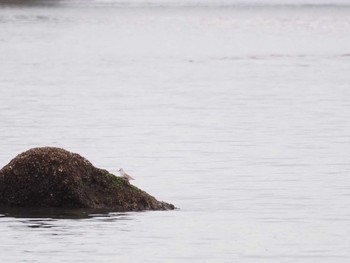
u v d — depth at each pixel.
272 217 75.94
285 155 107.69
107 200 74.94
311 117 142.88
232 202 81.81
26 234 68.31
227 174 95.75
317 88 190.38
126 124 134.12
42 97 171.25
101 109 152.25
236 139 119.94
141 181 91.88
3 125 131.38
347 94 177.62
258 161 103.69
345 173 96.50
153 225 71.38
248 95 176.88
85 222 71.44
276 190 87.44
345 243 67.81
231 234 70.00
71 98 170.12
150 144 115.31
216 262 63.22
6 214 73.12
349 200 83.06
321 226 73.00
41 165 74.62
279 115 145.12
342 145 115.25
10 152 108.62
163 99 169.50
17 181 74.75
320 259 64.19
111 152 109.19
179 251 65.38
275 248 66.50
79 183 74.50
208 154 108.06
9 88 188.88
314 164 101.94
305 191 87.00
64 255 63.94
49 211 73.94
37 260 62.72
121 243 66.69
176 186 89.25
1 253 64.19
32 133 123.75
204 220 74.06
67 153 75.38
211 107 156.38
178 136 122.44
